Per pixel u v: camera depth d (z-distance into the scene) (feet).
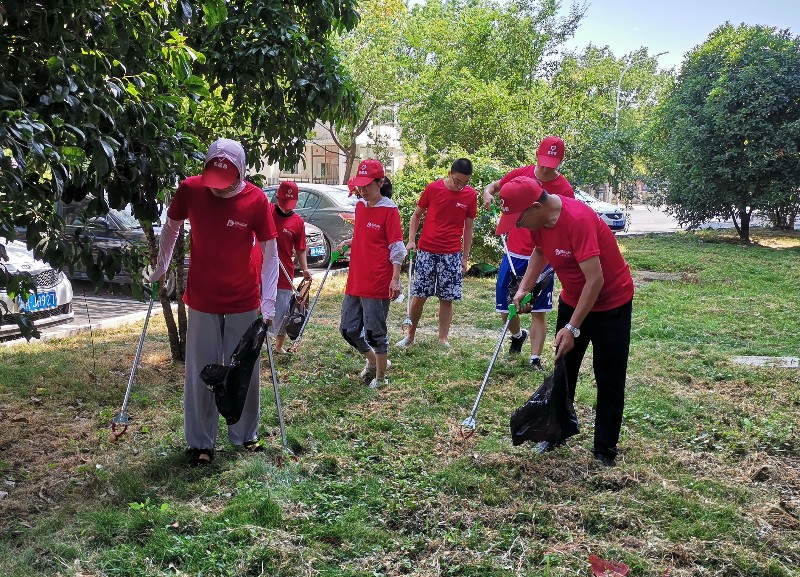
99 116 12.46
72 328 27.84
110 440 14.75
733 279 42.98
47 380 21.16
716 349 25.88
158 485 14.02
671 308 33.78
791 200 63.31
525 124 57.82
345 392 19.99
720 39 66.28
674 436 16.92
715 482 14.16
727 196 63.46
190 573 10.94
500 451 15.57
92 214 13.88
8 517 12.85
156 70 15.69
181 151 14.80
